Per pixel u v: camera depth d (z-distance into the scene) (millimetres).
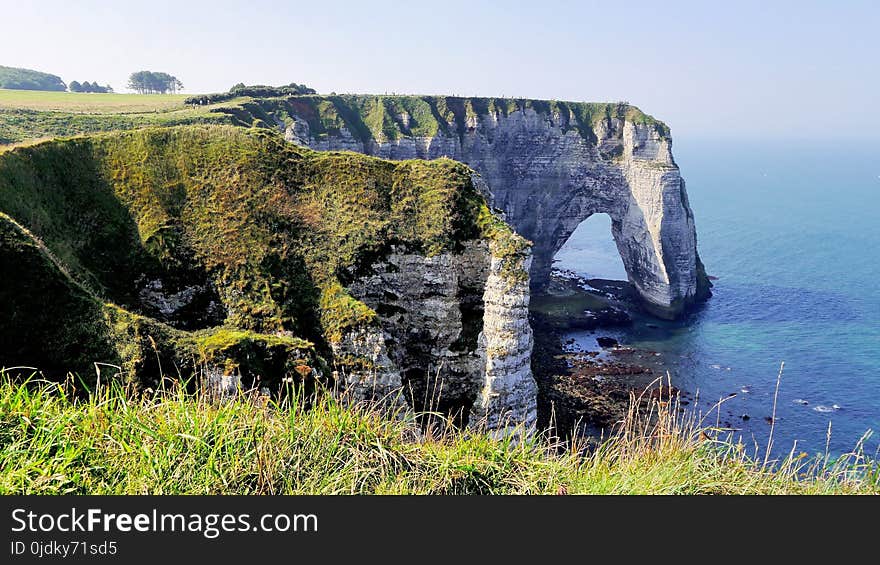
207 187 48375
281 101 123750
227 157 50375
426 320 48500
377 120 135000
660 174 114375
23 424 9414
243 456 9523
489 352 46281
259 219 46906
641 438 11414
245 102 107750
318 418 10594
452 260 48469
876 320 103375
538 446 11516
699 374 80750
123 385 29250
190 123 79500
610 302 116812
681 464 10289
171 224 45688
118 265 43312
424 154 132875
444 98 138750
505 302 45969
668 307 110812
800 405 70938
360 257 46719
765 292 121938
